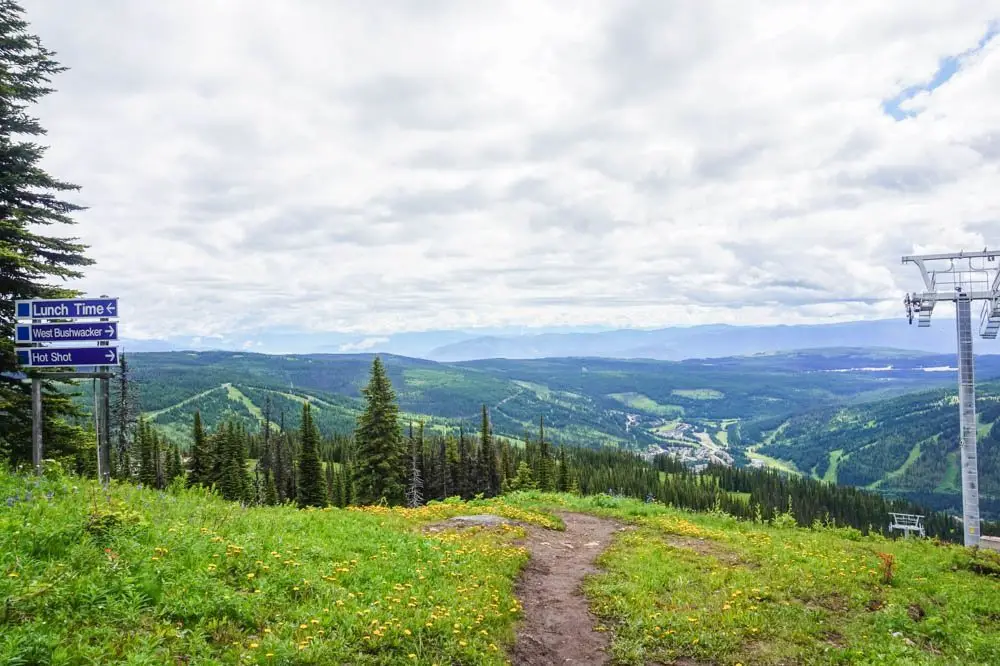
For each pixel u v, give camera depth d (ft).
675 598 39.40
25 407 66.33
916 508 477.77
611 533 64.95
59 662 19.92
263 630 26.07
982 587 45.91
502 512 69.92
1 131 64.64
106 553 28.45
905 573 47.01
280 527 44.29
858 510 461.78
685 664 30.76
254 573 31.68
